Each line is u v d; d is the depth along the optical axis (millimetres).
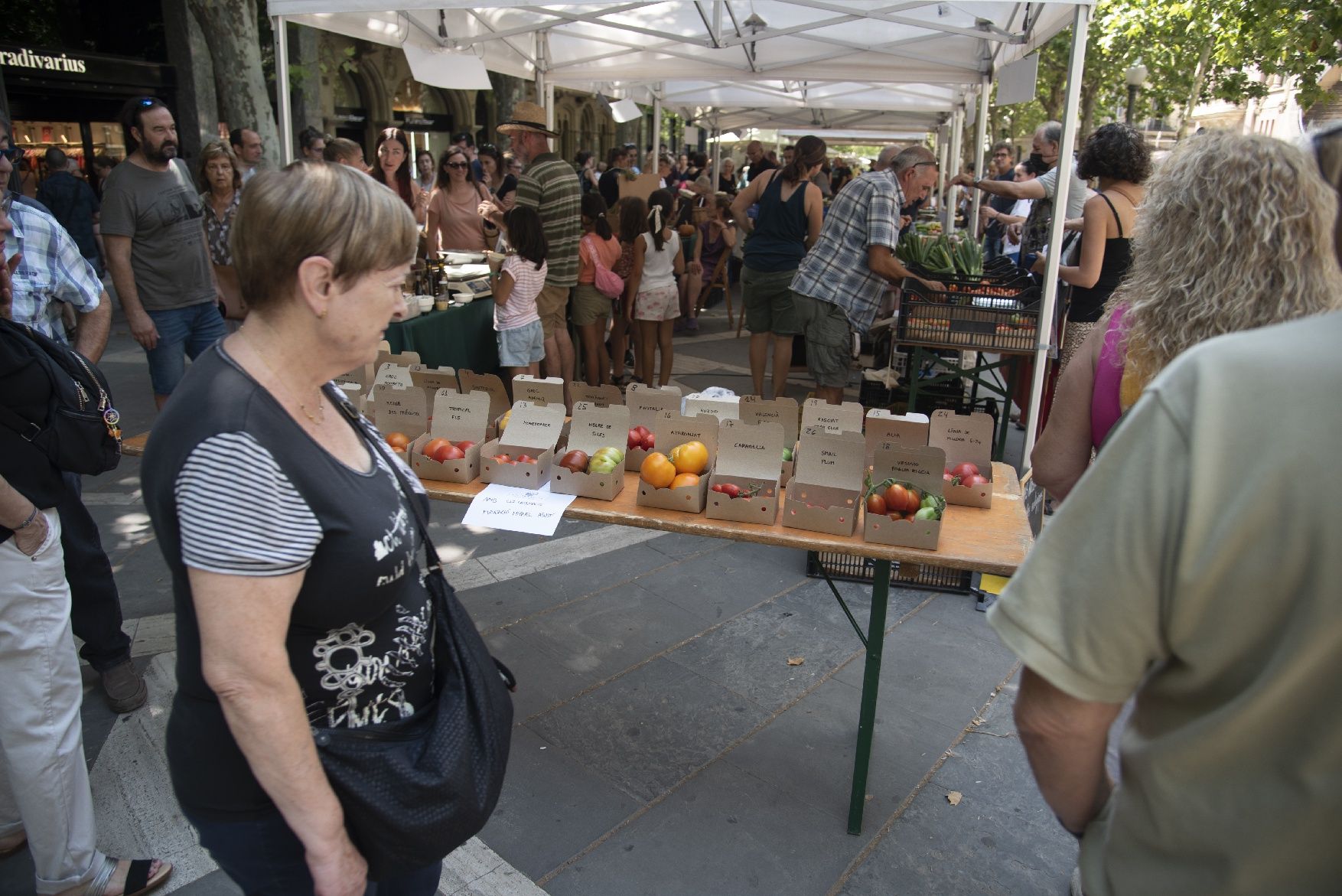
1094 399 1917
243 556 1181
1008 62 6098
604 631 3572
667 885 2336
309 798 1271
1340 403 733
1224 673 824
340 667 1363
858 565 4008
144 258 4332
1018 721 1004
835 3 5133
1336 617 733
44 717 2012
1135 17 18453
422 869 1574
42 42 13898
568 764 2791
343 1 4414
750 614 3729
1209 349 809
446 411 2750
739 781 2730
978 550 2199
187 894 2262
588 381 6801
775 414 2766
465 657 1532
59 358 2068
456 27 5918
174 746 1368
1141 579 826
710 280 10195
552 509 2430
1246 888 833
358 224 1230
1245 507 754
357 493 1304
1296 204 1537
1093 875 987
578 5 4379
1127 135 3945
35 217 2711
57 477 2029
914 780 2752
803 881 2365
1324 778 775
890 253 4965
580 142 31469
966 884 2371
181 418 1215
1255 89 16391
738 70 7234
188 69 12656
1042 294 4434
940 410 2611
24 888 2273
